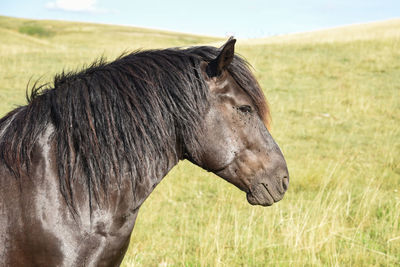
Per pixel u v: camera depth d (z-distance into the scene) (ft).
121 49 73.05
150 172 6.18
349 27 141.08
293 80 46.11
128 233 6.19
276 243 13.37
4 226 5.45
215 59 6.31
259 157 6.66
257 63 53.06
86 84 6.07
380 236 14.26
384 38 63.87
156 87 6.12
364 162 23.80
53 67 49.85
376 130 30.89
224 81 6.39
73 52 62.03
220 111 6.38
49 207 5.51
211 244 12.94
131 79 6.14
